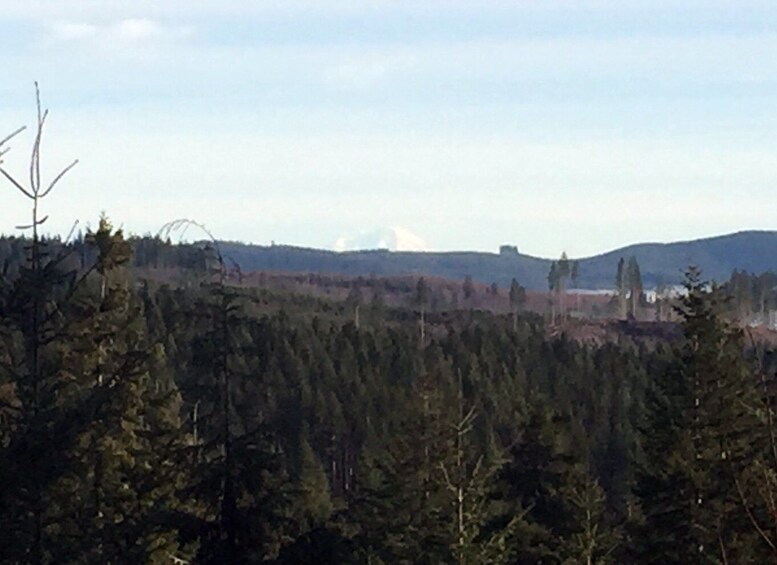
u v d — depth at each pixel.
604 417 112.88
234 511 32.12
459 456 41.97
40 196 23.91
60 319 24.88
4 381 24.44
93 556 26.12
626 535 57.00
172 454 33.94
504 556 38.25
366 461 63.47
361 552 38.62
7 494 23.19
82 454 24.52
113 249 37.62
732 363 49.09
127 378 26.05
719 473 45.53
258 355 33.34
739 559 41.84
